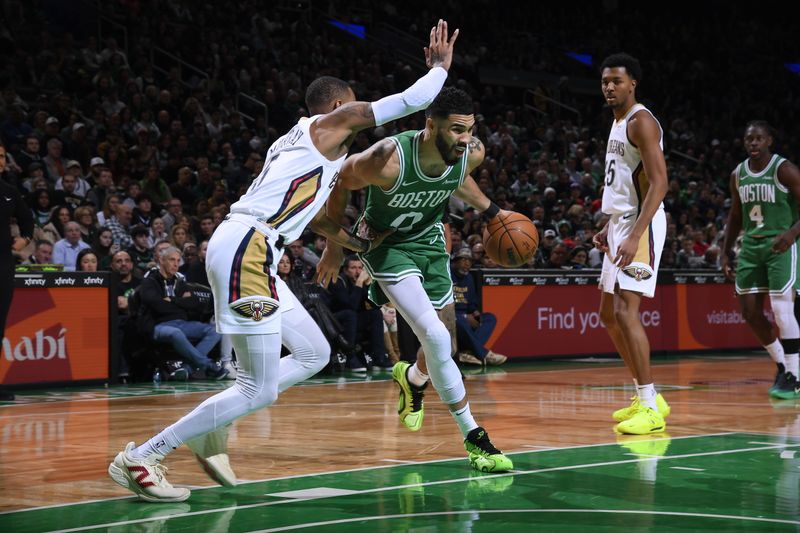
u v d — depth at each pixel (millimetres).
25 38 13023
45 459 4254
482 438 3859
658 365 9789
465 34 20156
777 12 25328
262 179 3447
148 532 2861
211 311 8711
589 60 21844
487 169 13781
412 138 3854
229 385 8031
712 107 21188
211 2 15812
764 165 6977
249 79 14344
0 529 2918
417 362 4305
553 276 10641
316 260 9570
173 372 8477
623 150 5160
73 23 14102
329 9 18625
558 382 7973
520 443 4578
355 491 3457
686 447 4426
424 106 3467
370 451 4371
